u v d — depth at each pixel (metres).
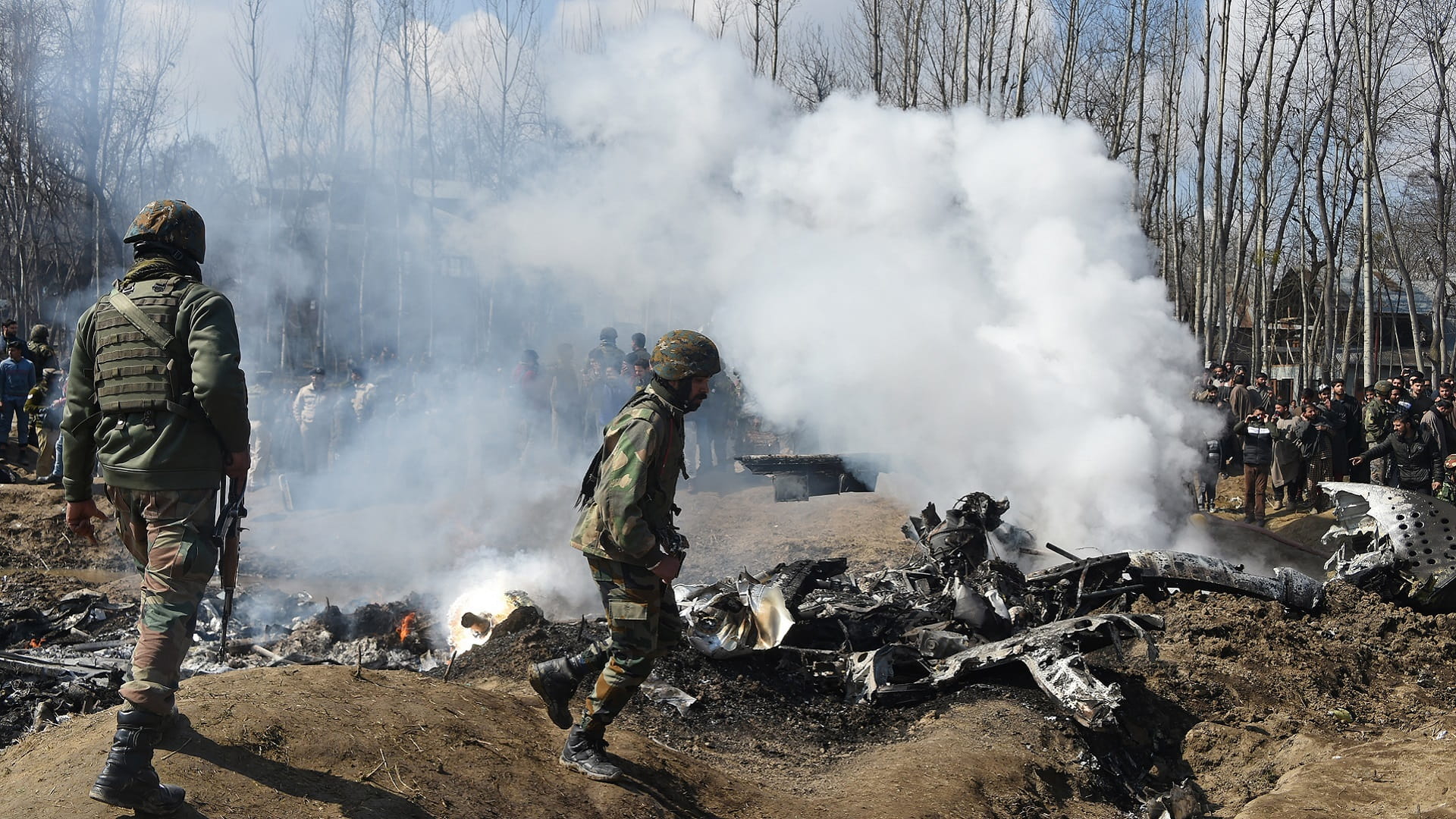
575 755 3.93
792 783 4.68
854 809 4.25
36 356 15.55
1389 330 39.06
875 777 4.68
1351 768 5.18
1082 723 5.42
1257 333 24.67
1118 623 6.17
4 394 14.95
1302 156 26.19
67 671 5.91
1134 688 6.47
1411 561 8.51
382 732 3.82
